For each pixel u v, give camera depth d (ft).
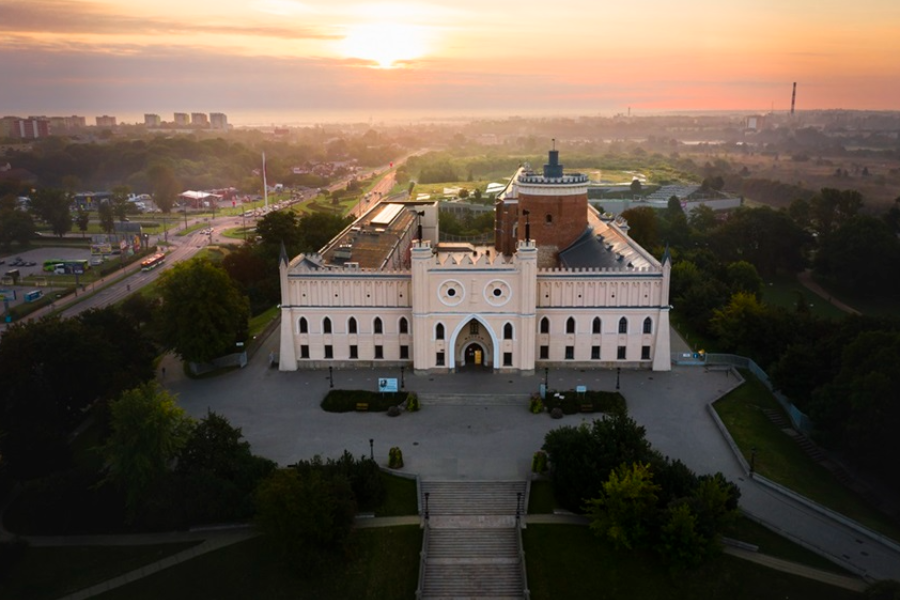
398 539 255.29
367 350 387.14
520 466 292.61
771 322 391.65
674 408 340.59
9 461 287.07
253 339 433.48
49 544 261.44
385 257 422.41
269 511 236.22
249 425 327.88
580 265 407.85
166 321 383.24
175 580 245.24
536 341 381.81
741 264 552.82
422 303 364.79
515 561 248.73
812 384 322.75
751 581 236.43
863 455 280.92
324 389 365.20
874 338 298.35
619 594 237.66
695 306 460.96
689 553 233.35
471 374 377.09
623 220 546.67
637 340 380.99
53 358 317.63
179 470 268.41
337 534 244.83
